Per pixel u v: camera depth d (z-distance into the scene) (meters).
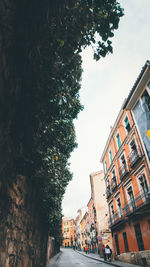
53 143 7.40
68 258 25.27
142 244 13.47
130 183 15.91
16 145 4.38
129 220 15.30
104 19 4.37
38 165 6.39
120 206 18.69
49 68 4.80
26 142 5.08
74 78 6.60
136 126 14.39
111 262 16.45
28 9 3.55
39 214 8.80
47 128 6.84
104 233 26.03
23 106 4.38
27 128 4.86
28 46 3.77
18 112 4.23
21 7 3.44
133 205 15.05
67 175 12.89
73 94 7.98
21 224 5.39
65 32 4.43
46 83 4.83
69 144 10.69
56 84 5.29
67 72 5.82
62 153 9.84
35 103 4.76
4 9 2.85
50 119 5.88
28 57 3.87
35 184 7.33
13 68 3.49
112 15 4.36
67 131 8.77
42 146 6.86
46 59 4.70
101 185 31.19
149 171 12.70
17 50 3.59
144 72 12.48
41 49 4.46
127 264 14.39
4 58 3.06
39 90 4.66
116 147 19.64
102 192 30.59
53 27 4.44
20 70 3.85
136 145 14.81
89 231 42.59
